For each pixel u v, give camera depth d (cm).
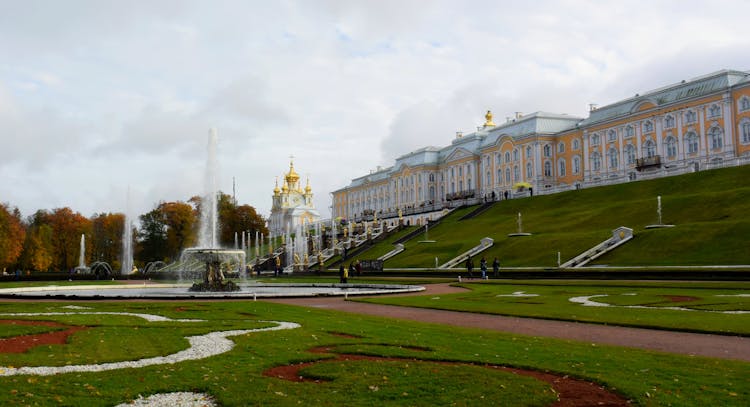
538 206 9406
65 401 984
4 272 9862
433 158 15562
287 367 1276
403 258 7894
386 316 2353
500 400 1001
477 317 2319
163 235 12144
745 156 8388
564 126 12306
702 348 1536
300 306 2770
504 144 12875
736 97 8681
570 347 1512
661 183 8306
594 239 6094
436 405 973
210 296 3259
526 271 5038
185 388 1078
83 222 12069
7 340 1602
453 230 9325
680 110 9475
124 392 1046
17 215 11488
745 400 987
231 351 1433
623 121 10506
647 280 4097
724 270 3816
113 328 1830
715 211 6228
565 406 980
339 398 1012
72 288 4791
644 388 1062
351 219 17125
